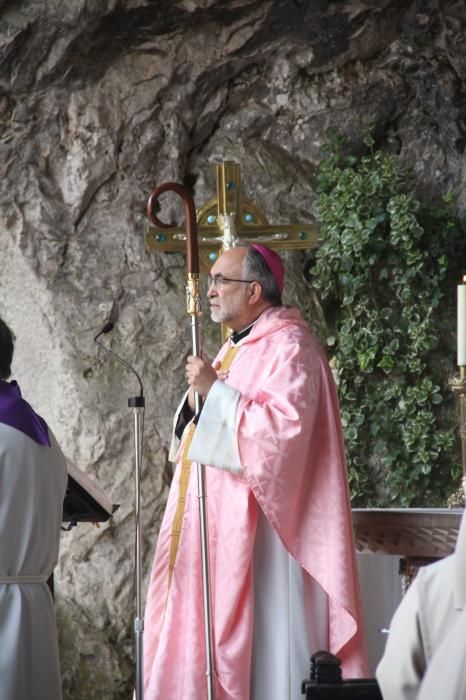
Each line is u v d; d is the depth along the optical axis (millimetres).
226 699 9875
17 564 8688
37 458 8820
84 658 15766
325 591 10398
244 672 9969
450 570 5137
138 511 10180
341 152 18062
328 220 17328
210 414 10039
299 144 18156
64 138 17484
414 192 17641
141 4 16703
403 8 17344
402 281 17172
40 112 17469
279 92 18078
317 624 10305
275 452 9953
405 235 16969
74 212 17312
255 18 17203
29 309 17156
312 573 10094
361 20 17391
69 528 10273
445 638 4930
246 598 10094
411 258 17078
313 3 17109
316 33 17484
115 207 17453
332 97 18062
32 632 8664
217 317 11008
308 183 18031
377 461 17125
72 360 16719
